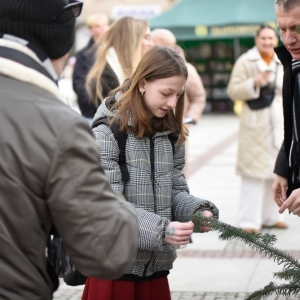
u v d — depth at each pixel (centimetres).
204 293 501
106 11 2509
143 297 322
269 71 657
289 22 304
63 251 225
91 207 203
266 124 661
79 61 554
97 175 206
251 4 2016
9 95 207
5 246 200
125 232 208
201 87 659
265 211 691
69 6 221
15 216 201
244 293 499
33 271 204
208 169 1124
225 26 2006
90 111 525
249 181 670
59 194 200
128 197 316
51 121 204
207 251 613
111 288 316
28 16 216
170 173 322
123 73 491
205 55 2452
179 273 551
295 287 276
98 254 203
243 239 275
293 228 691
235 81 673
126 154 315
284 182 369
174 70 305
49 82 214
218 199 858
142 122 310
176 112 326
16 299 201
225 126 1905
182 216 320
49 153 201
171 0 2472
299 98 333
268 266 562
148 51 313
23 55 213
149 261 316
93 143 207
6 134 202
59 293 511
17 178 200
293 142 341
